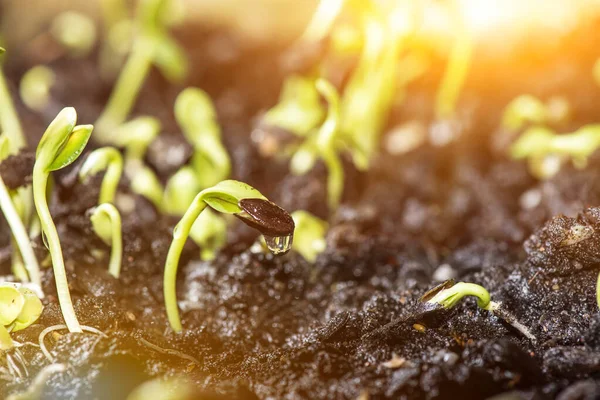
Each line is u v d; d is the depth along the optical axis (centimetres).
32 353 24
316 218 33
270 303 27
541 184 33
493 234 32
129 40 45
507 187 34
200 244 28
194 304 27
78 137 24
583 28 42
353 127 33
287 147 35
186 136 37
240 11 51
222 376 24
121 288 26
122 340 23
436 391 22
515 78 41
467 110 38
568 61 41
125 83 39
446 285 24
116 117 39
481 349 23
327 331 24
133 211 32
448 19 37
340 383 23
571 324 24
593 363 23
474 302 25
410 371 23
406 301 25
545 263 24
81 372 23
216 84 45
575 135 32
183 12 49
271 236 23
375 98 33
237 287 27
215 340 25
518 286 25
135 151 35
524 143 34
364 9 31
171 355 24
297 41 48
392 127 39
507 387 22
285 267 27
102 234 26
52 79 44
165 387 23
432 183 35
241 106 42
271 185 35
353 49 35
